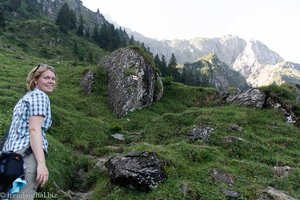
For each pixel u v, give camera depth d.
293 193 12.55
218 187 12.20
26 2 169.50
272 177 13.87
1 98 21.95
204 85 152.12
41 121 4.94
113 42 152.25
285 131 23.09
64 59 105.12
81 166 15.88
